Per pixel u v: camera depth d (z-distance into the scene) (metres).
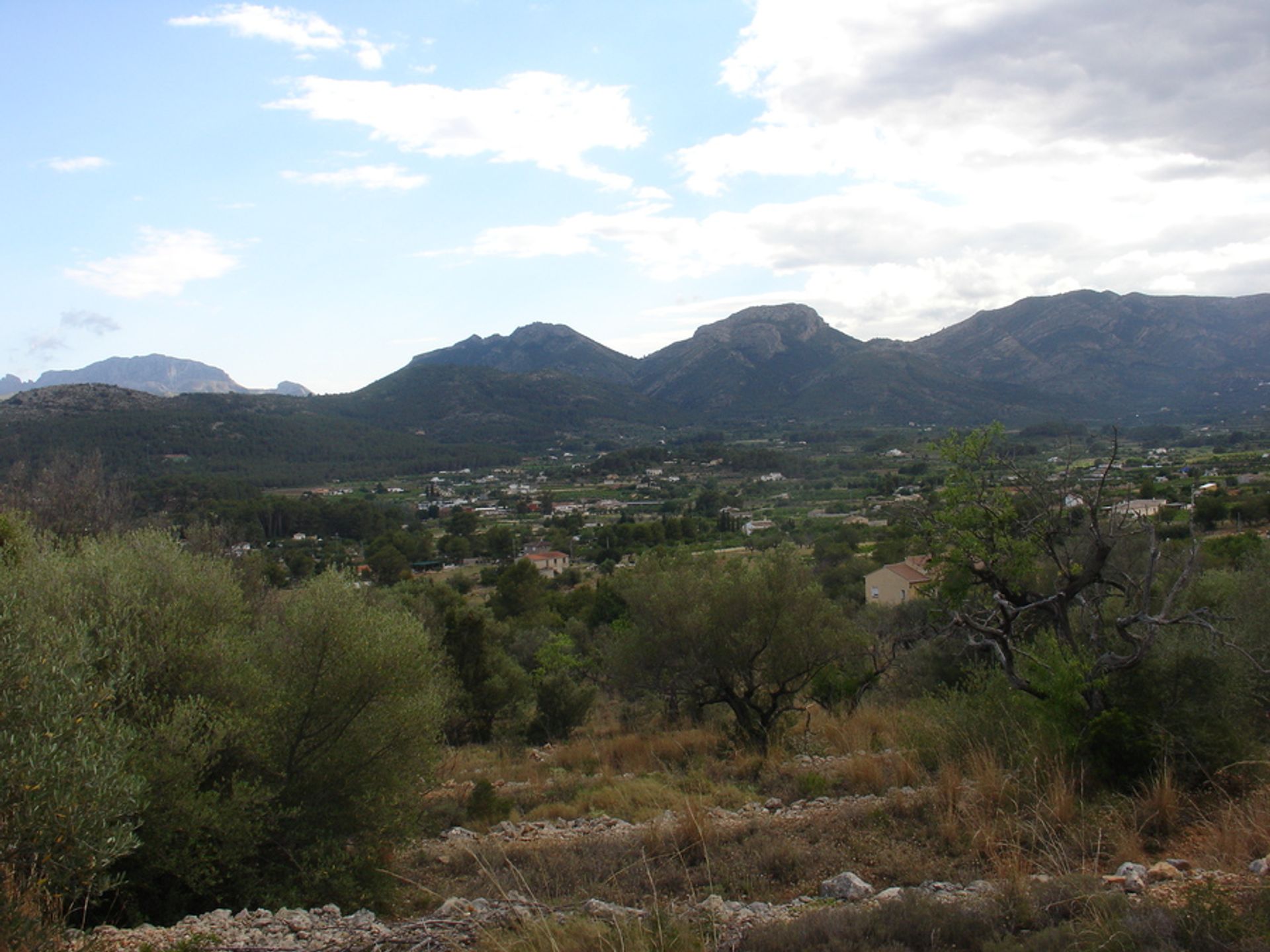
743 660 14.23
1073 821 6.26
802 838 6.65
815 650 14.16
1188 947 3.77
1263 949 3.60
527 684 20.16
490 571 56.16
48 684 4.40
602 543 67.12
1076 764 7.14
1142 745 6.77
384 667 7.53
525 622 37.78
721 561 16.48
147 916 6.12
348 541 66.44
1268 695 7.74
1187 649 7.51
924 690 12.98
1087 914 4.29
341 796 7.28
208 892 6.32
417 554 64.69
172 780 6.19
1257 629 9.29
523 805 10.47
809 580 14.83
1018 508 9.27
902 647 17.11
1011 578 9.23
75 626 5.82
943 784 7.24
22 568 7.06
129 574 7.52
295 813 6.84
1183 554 12.16
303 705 7.25
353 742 7.31
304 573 43.75
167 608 7.32
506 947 4.52
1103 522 8.52
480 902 5.69
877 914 4.53
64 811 4.12
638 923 4.58
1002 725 8.27
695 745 13.76
